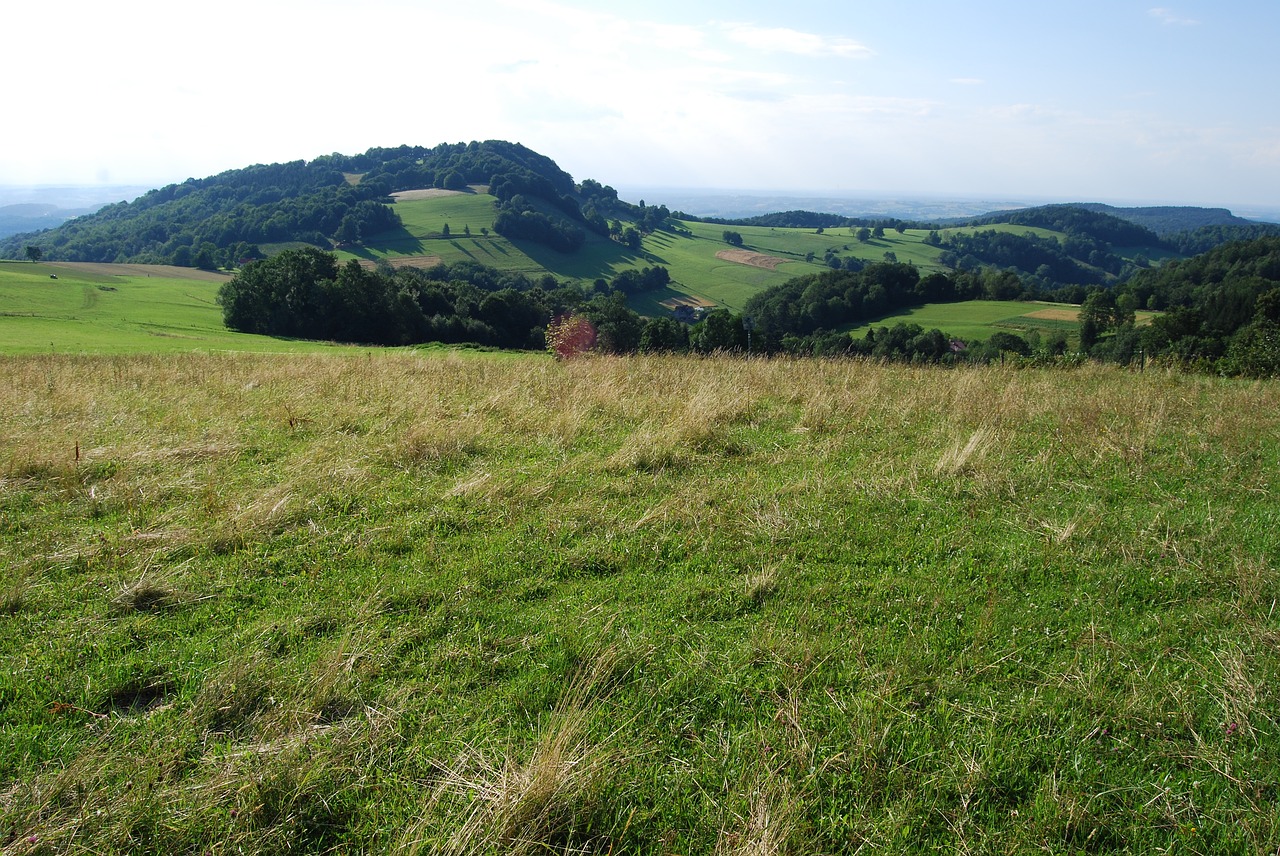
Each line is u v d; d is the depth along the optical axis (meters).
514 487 6.21
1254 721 3.29
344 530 5.33
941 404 9.44
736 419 8.83
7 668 3.61
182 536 5.08
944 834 2.73
